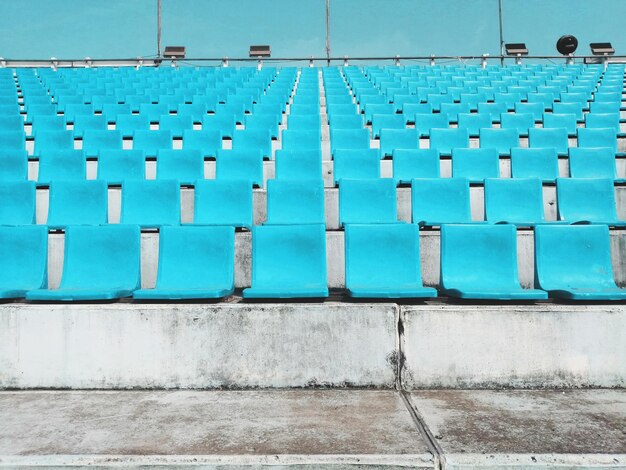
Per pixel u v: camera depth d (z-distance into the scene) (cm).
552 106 1163
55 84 1573
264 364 349
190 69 1919
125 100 1301
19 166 720
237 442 256
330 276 502
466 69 1862
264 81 1661
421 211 585
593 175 721
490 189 597
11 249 438
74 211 583
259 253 431
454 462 237
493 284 419
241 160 737
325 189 627
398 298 376
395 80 1648
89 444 255
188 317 351
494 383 346
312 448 248
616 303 367
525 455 239
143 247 489
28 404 316
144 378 349
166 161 734
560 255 431
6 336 352
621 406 305
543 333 348
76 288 421
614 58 2012
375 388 346
